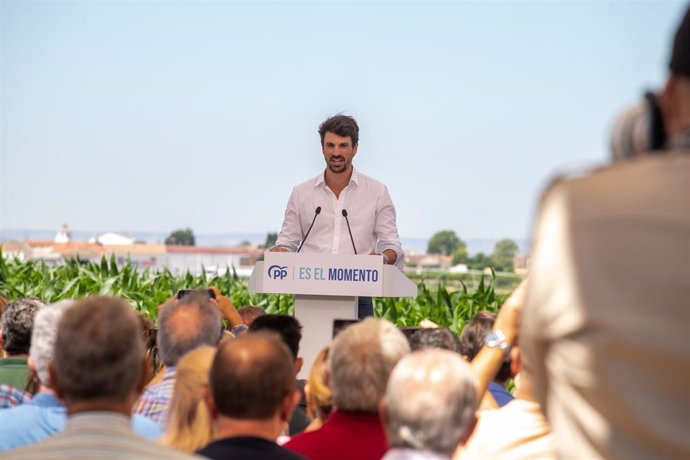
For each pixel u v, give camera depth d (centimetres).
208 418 688
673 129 395
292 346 1007
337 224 1650
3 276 2866
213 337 888
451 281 2731
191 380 696
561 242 382
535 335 396
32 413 743
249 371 579
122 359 496
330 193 1659
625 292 363
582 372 373
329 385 759
